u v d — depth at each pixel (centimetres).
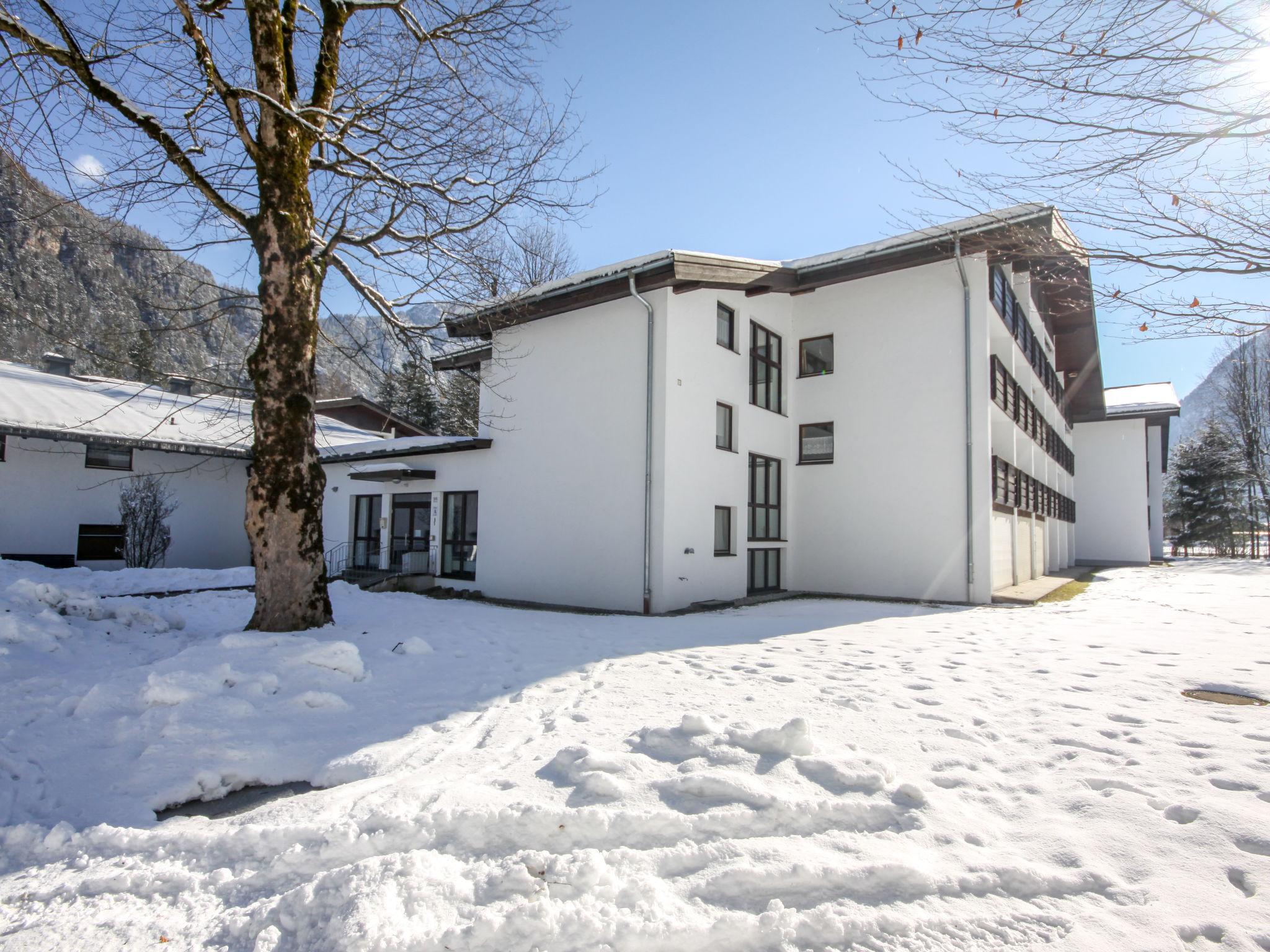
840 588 1544
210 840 310
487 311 1041
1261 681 575
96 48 677
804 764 359
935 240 1278
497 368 1542
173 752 414
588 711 490
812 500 1605
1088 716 471
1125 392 3500
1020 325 1817
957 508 1399
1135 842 294
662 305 1268
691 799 329
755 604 1358
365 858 289
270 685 525
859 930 240
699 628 956
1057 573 2259
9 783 375
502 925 239
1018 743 416
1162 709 489
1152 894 260
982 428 1375
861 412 1542
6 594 720
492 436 1535
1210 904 253
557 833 299
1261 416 3744
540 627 938
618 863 279
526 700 532
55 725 450
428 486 1669
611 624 1009
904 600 1421
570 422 1394
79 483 1716
